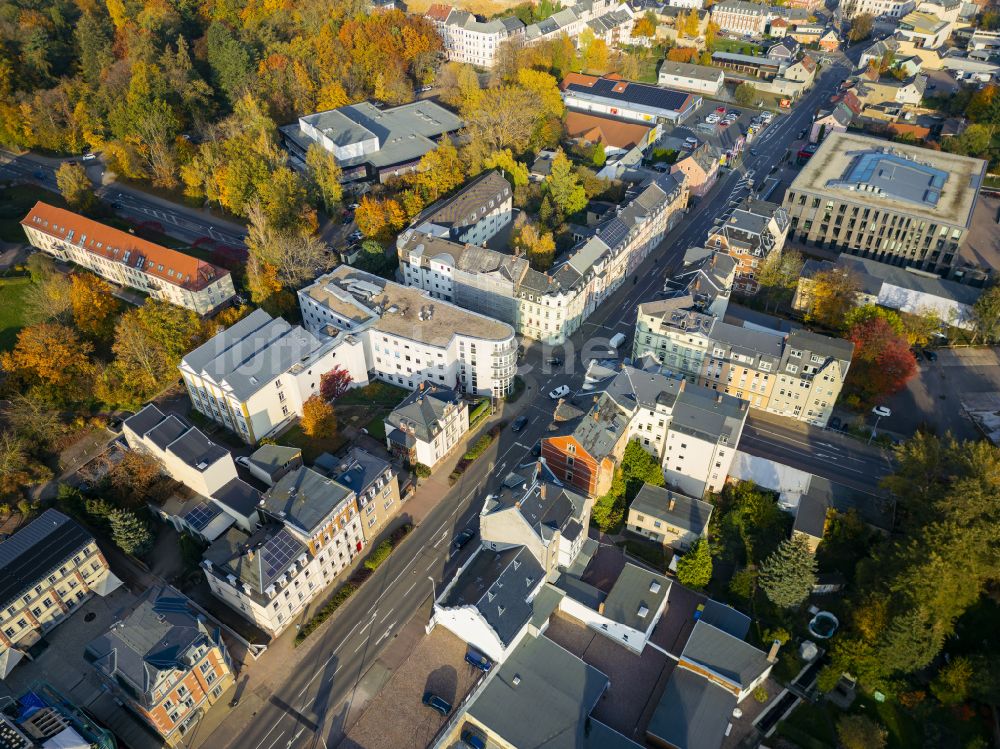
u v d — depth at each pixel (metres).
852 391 179.62
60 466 157.50
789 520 149.88
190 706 115.19
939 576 120.06
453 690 121.56
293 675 123.94
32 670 123.62
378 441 166.38
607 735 114.25
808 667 128.25
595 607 130.50
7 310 194.50
